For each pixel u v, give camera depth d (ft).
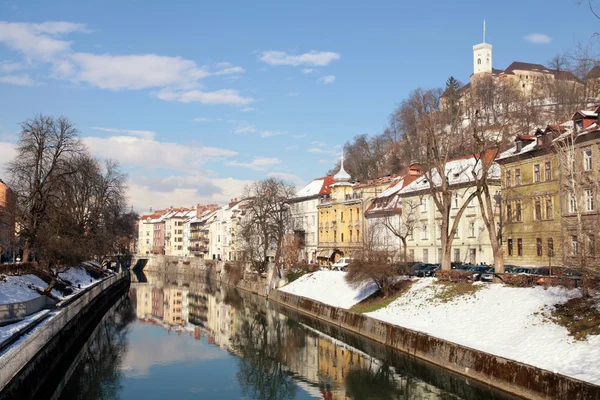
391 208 259.39
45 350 119.03
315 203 345.31
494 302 128.67
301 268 283.38
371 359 142.00
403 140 368.27
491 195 206.28
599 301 103.81
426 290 160.86
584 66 105.09
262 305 270.05
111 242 323.78
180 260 576.20
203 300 309.63
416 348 127.24
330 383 122.31
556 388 81.46
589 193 148.25
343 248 307.17
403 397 107.45
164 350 167.12
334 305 198.70
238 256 365.61
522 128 200.95
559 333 99.86
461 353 108.58
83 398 113.19
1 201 270.26
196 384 124.98
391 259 182.29
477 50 644.69
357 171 441.27
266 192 310.45
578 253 115.85
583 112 154.51
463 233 214.28
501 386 95.04
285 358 150.92
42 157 214.69
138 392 118.32
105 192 294.66
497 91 342.03
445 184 165.99
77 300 173.99
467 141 228.63
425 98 311.27
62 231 213.66
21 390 96.53
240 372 136.87
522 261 184.96
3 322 130.82
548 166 173.27
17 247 228.84
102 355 159.33
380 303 173.37
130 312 260.01
